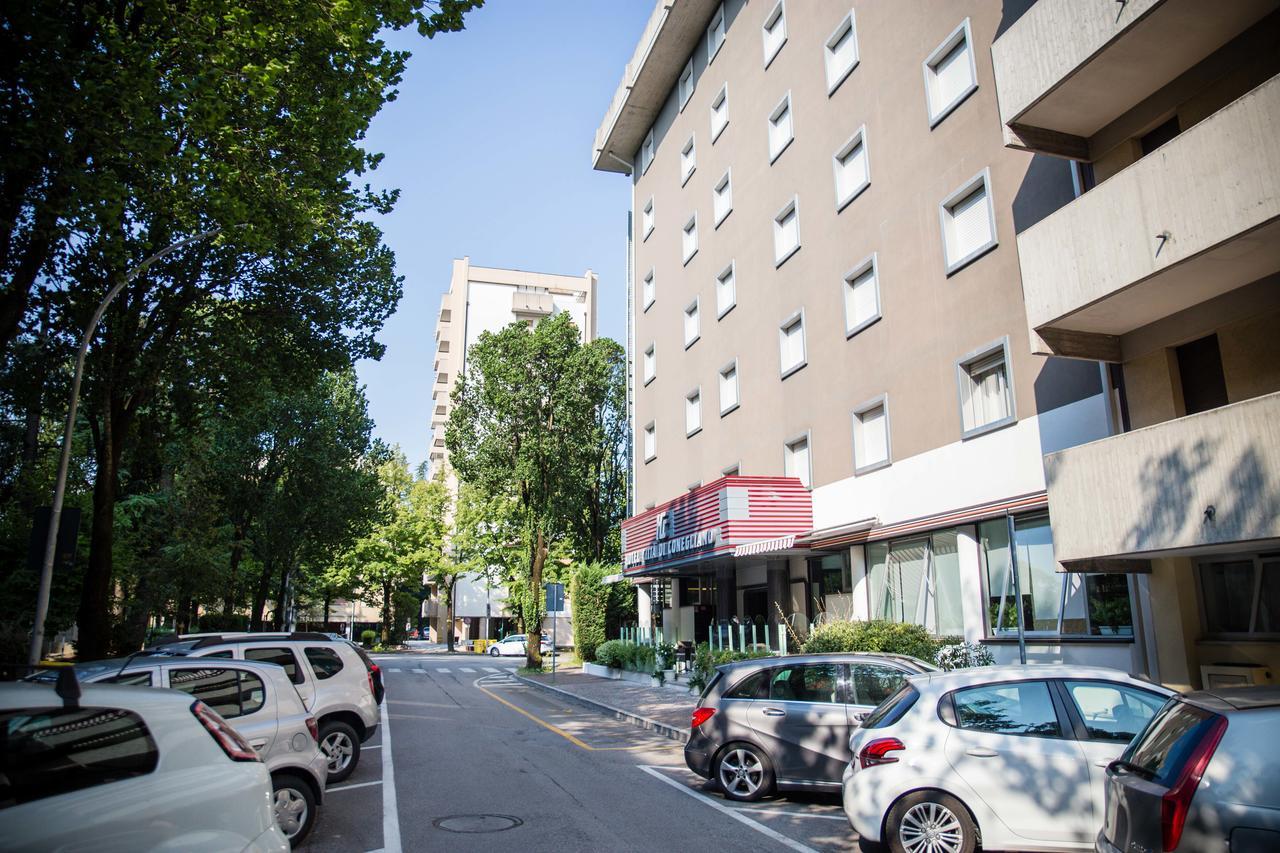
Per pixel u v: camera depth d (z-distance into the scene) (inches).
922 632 556.1
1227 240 341.4
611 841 289.6
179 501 1034.1
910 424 638.5
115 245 422.3
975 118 589.9
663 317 1200.8
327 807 345.1
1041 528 510.9
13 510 923.4
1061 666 269.9
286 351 759.1
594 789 382.3
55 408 684.1
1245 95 334.6
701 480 1035.9
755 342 909.2
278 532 1328.7
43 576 465.4
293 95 474.0
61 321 610.9
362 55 478.0
